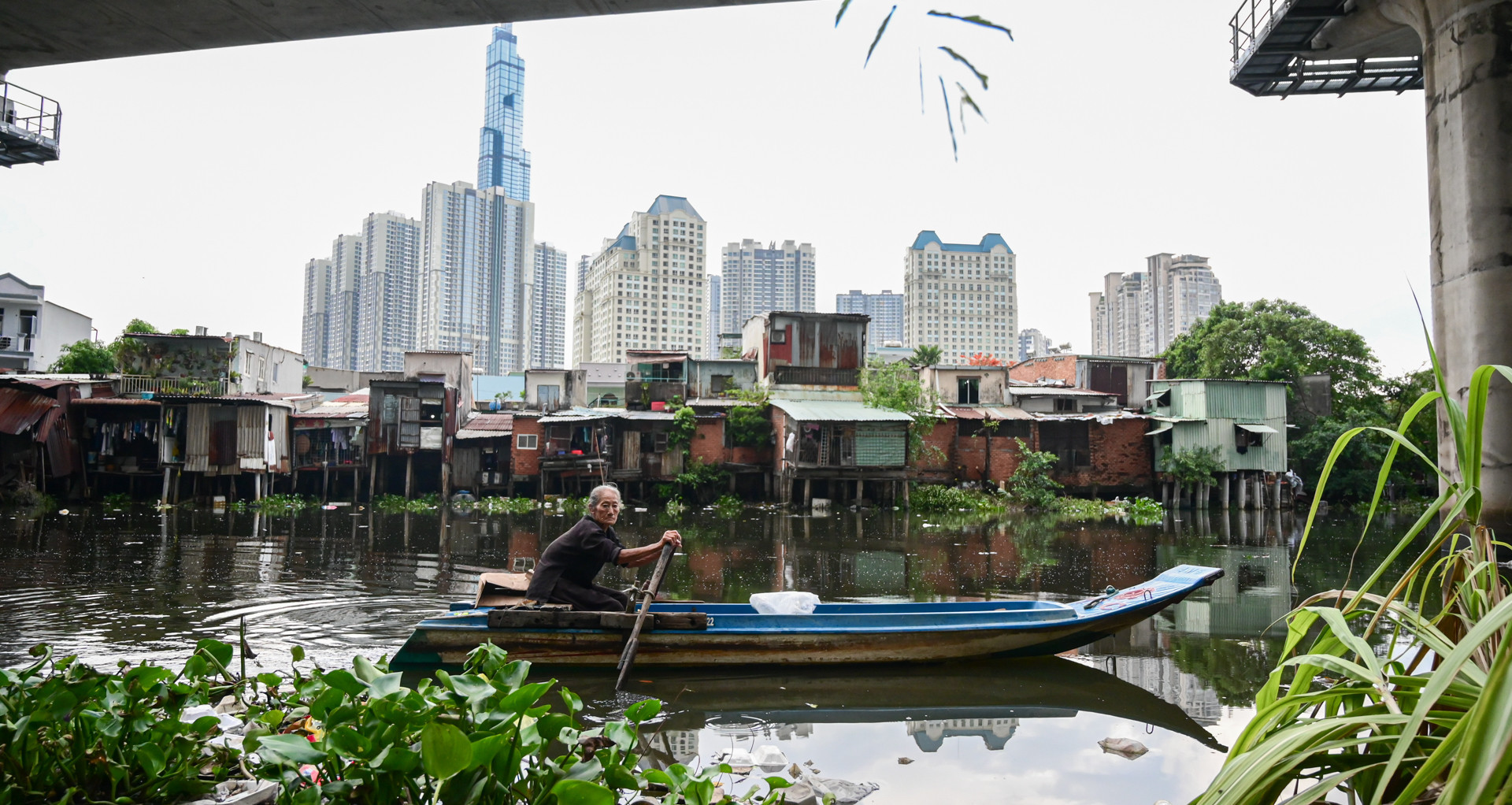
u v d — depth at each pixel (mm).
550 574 6508
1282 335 33938
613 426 30156
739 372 33812
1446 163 7742
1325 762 2381
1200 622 8414
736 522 22016
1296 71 12531
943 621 6738
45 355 32531
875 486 30938
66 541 14578
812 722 5168
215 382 28734
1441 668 1865
